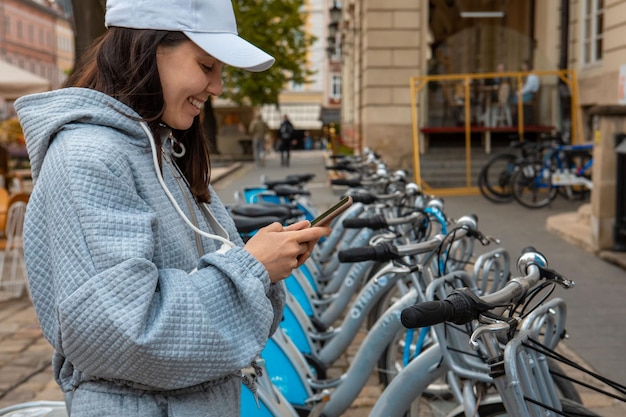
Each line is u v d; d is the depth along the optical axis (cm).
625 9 1175
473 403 248
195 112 163
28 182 1681
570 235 864
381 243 279
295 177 619
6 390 464
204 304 143
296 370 340
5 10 6525
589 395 414
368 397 433
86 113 148
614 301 607
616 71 1217
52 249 141
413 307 170
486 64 1655
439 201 374
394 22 1664
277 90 3127
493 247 789
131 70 153
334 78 5441
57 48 7838
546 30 1670
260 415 281
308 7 5388
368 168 777
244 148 3275
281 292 180
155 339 135
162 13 152
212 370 141
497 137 1647
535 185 1198
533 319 207
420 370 265
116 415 148
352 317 383
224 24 158
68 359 145
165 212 155
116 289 134
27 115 151
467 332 244
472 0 1719
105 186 142
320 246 593
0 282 706
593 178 798
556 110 1563
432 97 1650
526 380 189
